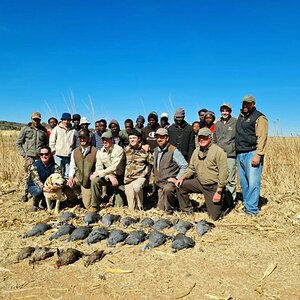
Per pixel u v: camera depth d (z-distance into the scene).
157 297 3.04
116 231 4.25
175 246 3.92
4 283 3.31
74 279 3.37
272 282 3.26
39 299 3.04
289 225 4.75
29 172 5.78
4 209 5.66
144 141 6.82
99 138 6.98
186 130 6.08
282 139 8.66
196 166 5.04
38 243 4.24
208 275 3.40
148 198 6.28
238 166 5.21
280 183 6.84
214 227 4.66
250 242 4.15
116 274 3.45
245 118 5.04
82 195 5.69
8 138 10.49
